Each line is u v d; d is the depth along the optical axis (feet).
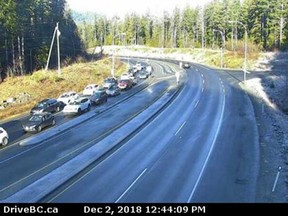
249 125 130.82
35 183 84.07
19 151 111.04
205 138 115.55
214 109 157.58
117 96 200.64
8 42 279.90
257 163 93.76
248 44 388.78
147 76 277.03
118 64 347.77
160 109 161.68
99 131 129.59
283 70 286.87
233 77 261.44
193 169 89.66
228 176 85.15
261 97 186.80
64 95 181.27
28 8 294.25
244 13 454.40
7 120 153.99
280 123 137.28
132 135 122.42
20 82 222.28
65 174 88.69
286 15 390.21
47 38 327.06
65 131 132.57
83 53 416.05
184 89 213.25
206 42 551.18
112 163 95.81
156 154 101.76
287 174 87.10
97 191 78.43
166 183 81.51
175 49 522.47
